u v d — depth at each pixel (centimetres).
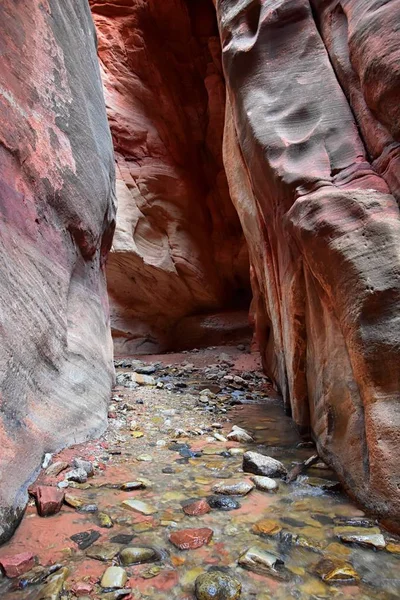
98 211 435
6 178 256
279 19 412
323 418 293
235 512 205
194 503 209
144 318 1240
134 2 1146
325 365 292
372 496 204
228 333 1197
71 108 383
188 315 1298
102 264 515
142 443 320
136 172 1120
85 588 143
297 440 338
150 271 1110
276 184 348
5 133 259
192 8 1206
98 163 446
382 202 259
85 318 396
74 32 427
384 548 175
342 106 342
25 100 295
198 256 1198
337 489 238
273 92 394
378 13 288
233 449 308
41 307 280
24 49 304
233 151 586
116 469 261
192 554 167
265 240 475
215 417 418
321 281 279
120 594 141
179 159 1198
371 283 231
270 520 198
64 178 346
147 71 1163
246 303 1352
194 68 1246
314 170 318
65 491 221
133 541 175
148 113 1167
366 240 247
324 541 180
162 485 236
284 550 172
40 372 273
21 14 305
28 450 229
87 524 189
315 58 383
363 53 292
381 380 217
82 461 255
